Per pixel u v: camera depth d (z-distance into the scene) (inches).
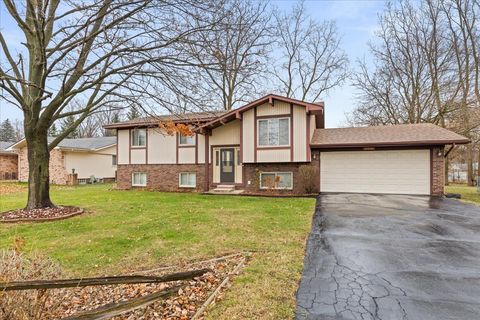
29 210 325.7
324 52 1005.2
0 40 307.0
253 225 261.6
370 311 115.4
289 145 514.3
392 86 904.3
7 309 85.7
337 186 521.7
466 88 771.4
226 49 379.9
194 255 185.3
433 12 811.4
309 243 207.5
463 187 762.8
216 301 123.8
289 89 1019.9
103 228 257.4
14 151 904.9
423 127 545.6
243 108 533.0
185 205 385.7
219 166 604.1
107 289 136.9
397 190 493.0
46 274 107.3
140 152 666.8
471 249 191.0
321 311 115.6
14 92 301.9
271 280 144.6
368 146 491.8
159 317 112.4
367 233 232.8
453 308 117.3
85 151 896.3
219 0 283.1
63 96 312.2
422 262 168.4
